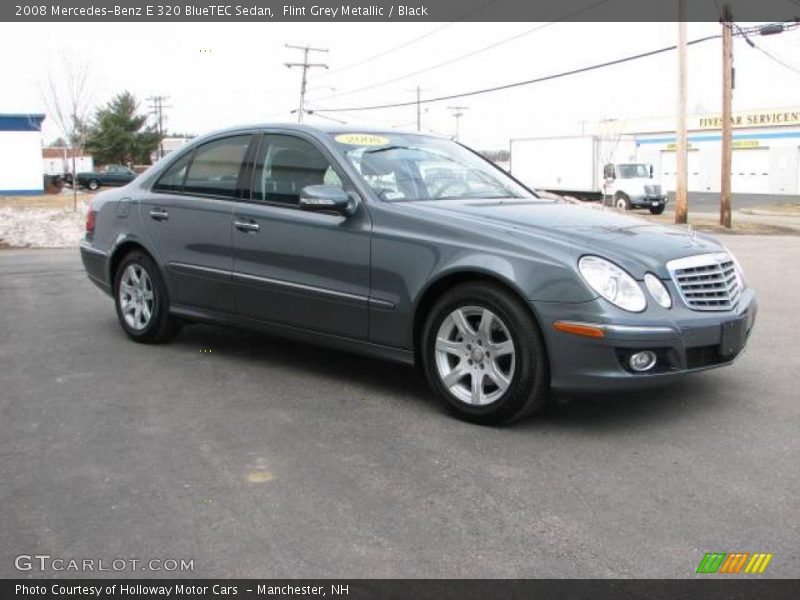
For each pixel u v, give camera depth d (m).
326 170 5.25
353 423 4.59
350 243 4.96
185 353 6.23
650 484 3.71
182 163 6.24
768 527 3.28
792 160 56.19
